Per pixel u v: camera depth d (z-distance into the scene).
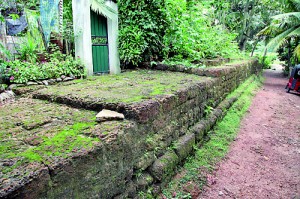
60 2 4.61
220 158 3.34
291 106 6.69
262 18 18.03
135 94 2.59
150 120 2.23
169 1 4.95
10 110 2.26
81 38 4.18
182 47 5.41
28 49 3.96
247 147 3.82
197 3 6.87
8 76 3.38
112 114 2.00
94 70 4.48
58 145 1.48
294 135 4.44
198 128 3.40
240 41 16.75
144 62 5.38
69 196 1.34
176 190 2.46
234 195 2.61
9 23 4.96
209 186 2.72
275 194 2.67
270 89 9.45
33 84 3.38
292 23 11.47
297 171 3.17
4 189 1.04
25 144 1.49
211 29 8.34
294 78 8.59
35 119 1.97
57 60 4.00
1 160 1.27
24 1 5.21
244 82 8.04
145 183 2.15
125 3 4.96
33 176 1.15
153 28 5.15
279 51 15.48
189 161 3.01
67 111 2.22
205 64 5.39
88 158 1.44
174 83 3.39
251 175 3.03
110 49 4.71
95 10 4.25
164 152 2.58
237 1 16.19
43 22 4.54
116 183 1.75
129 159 1.91
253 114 5.64
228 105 5.08
